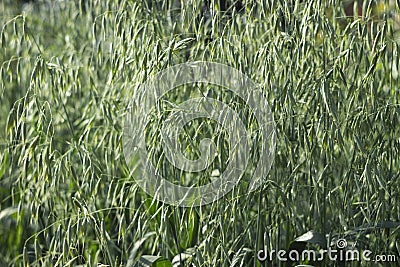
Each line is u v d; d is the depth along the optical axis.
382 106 2.45
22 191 2.63
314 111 2.39
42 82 2.64
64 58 3.43
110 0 3.11
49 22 3.89
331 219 2.50
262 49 2.42
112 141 2.88
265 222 2.49
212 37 2.58
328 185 2.52
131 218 2.60
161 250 2.48
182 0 2.67
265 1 2.50
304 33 2.39
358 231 2.38
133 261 2.50
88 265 2.37
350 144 2.51
